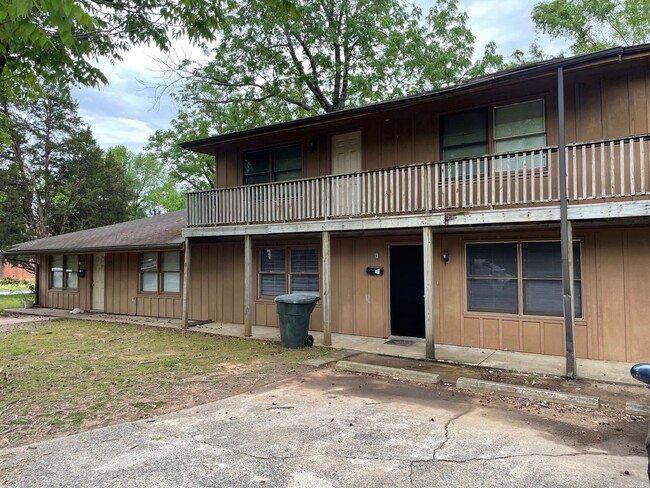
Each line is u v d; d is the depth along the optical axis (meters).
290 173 12.03
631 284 7.68
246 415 5.18
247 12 18.08
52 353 8.85
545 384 6.41
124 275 15.27
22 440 4.46
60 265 17.33
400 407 5.50
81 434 4.58
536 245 8.65
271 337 10.56
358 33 20.39
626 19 22.91
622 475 3.65
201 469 3.75
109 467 3.79
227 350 9.09
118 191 34.38
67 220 32.44
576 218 6.86
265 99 21.27
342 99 22.34
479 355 8.37
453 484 3.49
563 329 8.26
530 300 8.67
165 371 7.35
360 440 4.41
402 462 3.90
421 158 9.81
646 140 6.60
